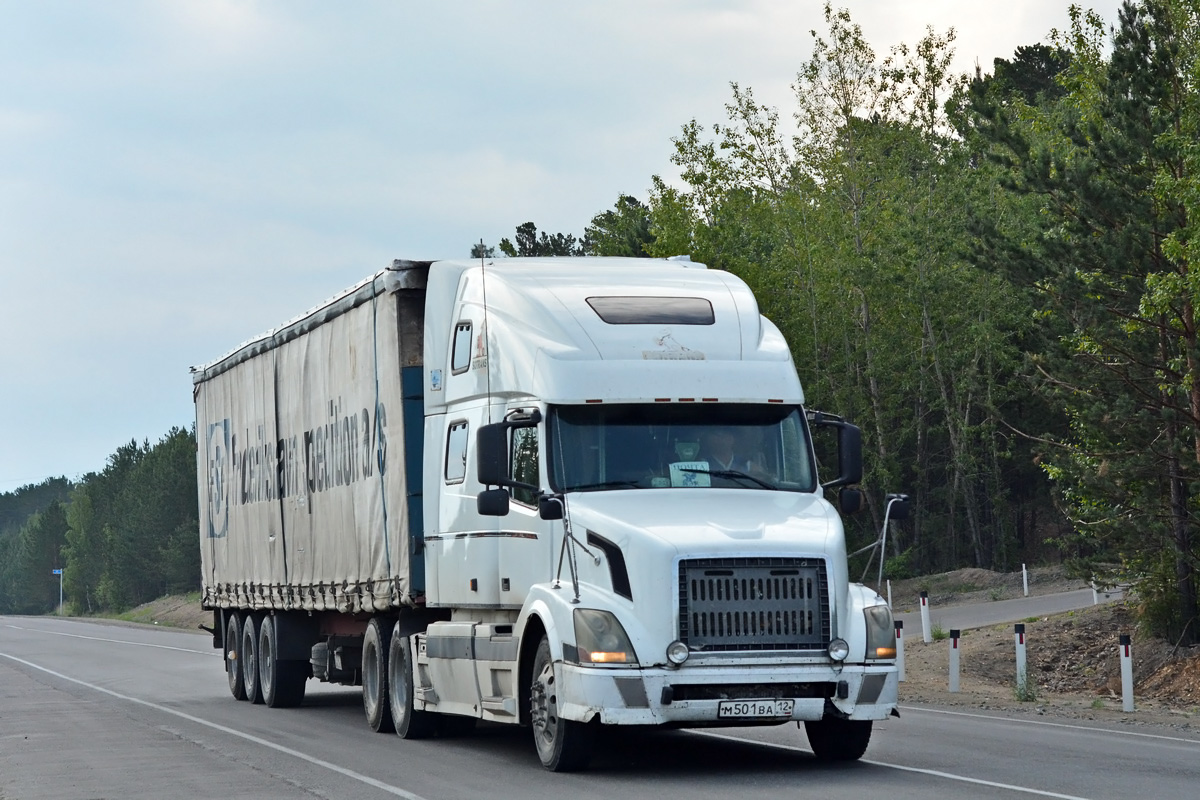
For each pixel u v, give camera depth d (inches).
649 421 544.7
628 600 493.4
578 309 565.6
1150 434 986.1
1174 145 898.7
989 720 734.5
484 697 588.1
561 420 539.2
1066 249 997.2
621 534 500.4
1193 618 1009.5
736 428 551.5
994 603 1625.2
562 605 506.3
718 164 2075.5
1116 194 962.7
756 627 493.0
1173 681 965.2
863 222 2260.1
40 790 522.6
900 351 2322.8
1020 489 2714.1
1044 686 1031.0
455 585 621.3
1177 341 989.8
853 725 536.4
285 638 918.4
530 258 643.5
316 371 825.5
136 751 654.5
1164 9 968.9
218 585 1063.0
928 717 753.0
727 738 649.0
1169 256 900.0
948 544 2536.9
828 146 2247.8
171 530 4798.2
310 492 838.5
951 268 2175.2
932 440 2726.4
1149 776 489.4
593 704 485.4
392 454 693.9
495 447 535.8
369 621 762.8
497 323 590.2
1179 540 1008.9
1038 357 1047.0
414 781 515.5
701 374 552.4
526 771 536.4
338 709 913.5
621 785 483.8
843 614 502.9
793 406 561.6
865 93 2233.0
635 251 2502.5
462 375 622.8
